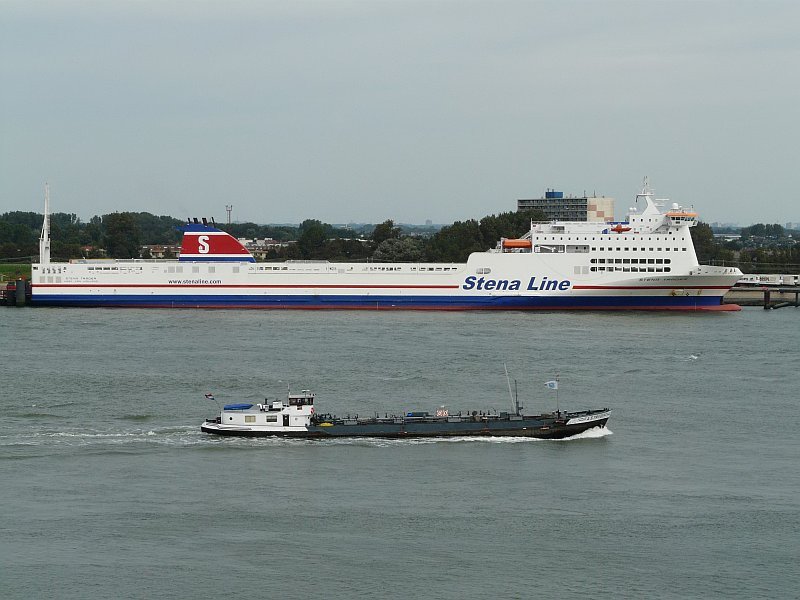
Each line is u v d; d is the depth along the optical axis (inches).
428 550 6747.1
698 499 7667.3
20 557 6555.1
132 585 6215.6
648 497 7701.8
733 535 7012.8
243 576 6353.3
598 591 6240.2
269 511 7347.4
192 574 6363.2
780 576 6441.9
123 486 7815.0
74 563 6486.2
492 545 6825.8
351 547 6771.7
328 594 6151.6
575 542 6884.8
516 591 6220.5
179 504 7460.6
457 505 7509.8
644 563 6599.4
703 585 6333.7
